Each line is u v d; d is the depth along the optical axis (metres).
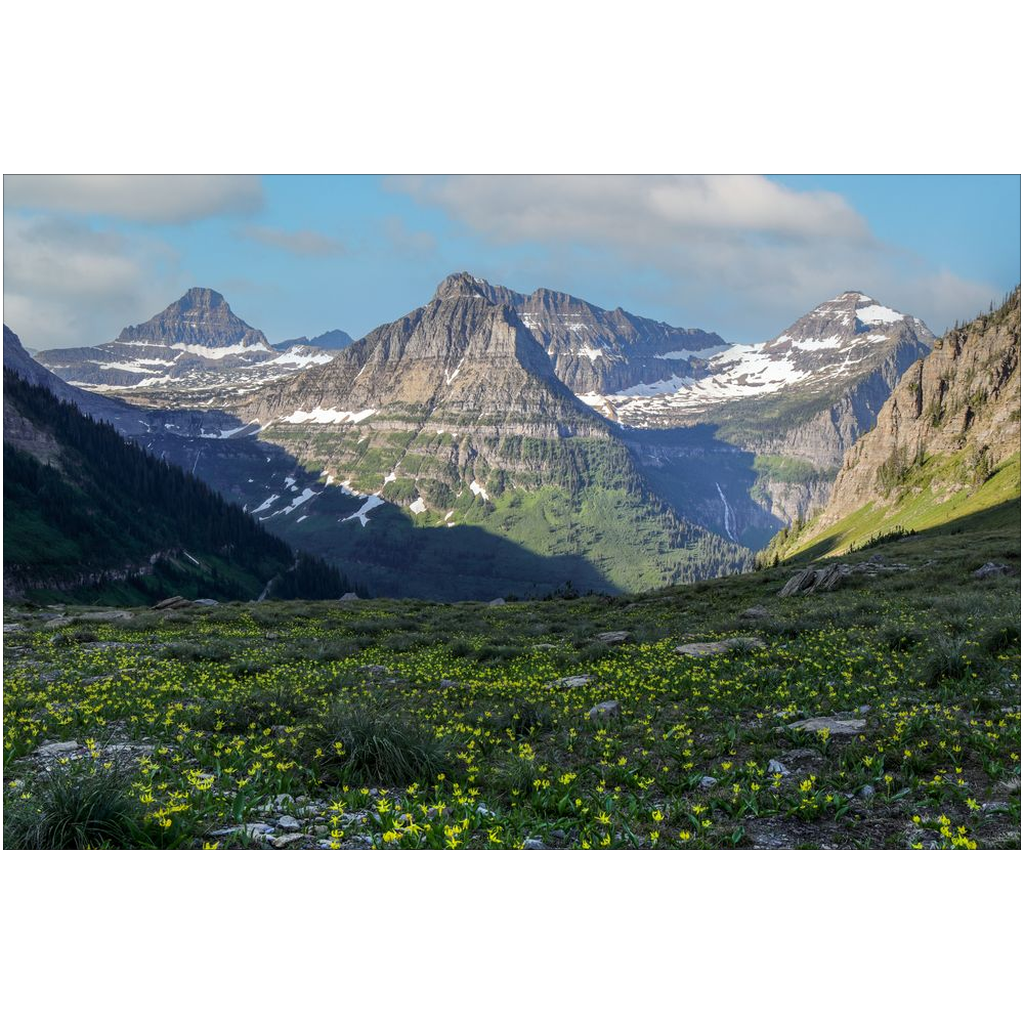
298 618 50.12
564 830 9.45
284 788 10.72
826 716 14.40
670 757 12.42
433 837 8.98
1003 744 11.40
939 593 37.31
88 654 27.66
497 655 27.19
